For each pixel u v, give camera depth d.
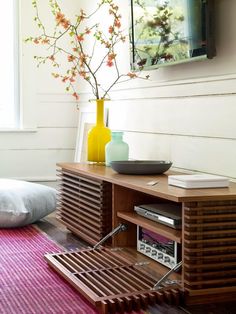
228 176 2.43
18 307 1.91
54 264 2.32
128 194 2.61
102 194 2.65
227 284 1.97
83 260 2.38
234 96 2.37
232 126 2.38
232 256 1.96
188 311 1.87
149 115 3.15
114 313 1.84
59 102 4.30
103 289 1.99
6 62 4.21
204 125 2.60
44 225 3.39
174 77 2.86
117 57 3.56
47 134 4.29
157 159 3.07
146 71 3.15
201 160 2.63
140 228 2.49
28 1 4.14
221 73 2.45
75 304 1.94
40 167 4.29
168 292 1.93
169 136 2.93
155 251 2.35
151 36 2.87
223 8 2.41
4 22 4.18
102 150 3.18
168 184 2.26
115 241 2.61
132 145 3.38
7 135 4.19
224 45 2.42
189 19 2.50
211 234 1.93
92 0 3.98
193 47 2.49
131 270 2.21
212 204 1.94
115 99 3.63
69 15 4.25
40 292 2.07
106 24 3.72
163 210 2.33
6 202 3.24
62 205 3.19
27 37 4.16
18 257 2.59
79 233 2.93
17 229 3.26
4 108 4.22
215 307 1.91
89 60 4.01
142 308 1.89
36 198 3.36
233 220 1.97
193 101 2.69
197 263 1.92
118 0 3.53
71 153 4.36
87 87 4.10
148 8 2.86
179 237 2.02
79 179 2.92
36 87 4.22
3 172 4.20
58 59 4.27
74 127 4.35
